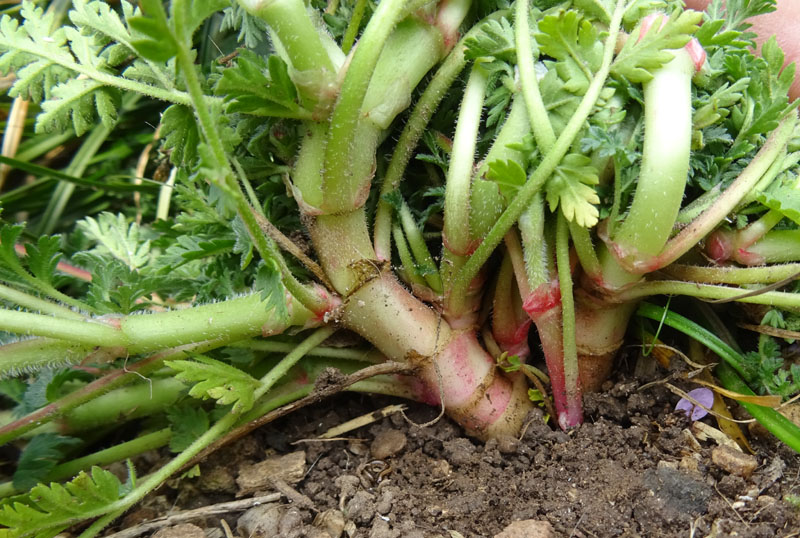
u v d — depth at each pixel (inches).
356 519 9.3
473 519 9.3
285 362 9.6
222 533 9.5
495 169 8.8
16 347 9.1
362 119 8.9
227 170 7.9
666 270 9.5
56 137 14.2
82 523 9.6
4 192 14.2
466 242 9.3
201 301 10.2
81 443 10.4
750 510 9.0
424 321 9.6
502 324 10.0
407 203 10.1
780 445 9.5
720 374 9.9
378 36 8.4
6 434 9.3
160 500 9.9
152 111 14.4
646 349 10.1
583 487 9.4
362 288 9.4
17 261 9.3
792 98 9.9
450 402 9.9
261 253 8.5
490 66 9.2
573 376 9.6
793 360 10.0
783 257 9.2
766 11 9.3
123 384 9.5
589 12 9.3
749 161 9.3
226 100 9.1
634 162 9.0
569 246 9.5
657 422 9.8
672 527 9.0
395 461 9.9
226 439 9.6
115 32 9.5
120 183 12.9
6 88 14.0
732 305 10.2
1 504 9.5
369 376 9.6
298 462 9.9
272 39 8.9
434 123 9.8
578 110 8.7
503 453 9.8
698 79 9.0
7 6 13.8
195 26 8.0
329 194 9.0
